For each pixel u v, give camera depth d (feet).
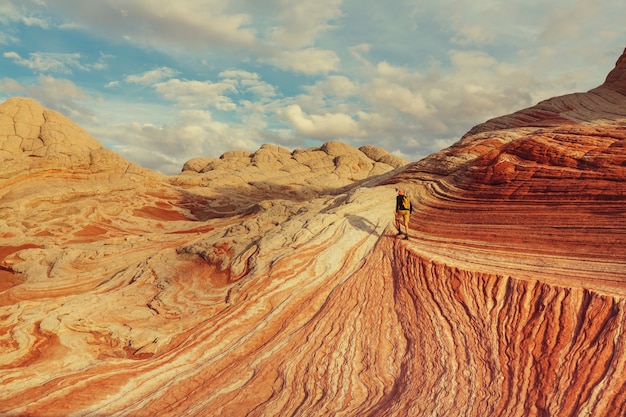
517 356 31.07
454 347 33.81
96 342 44.47
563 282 34.47
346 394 31.89
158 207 142.10
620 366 26.76
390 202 62.34
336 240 53.26
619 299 30.30
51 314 47.75
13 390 35.53
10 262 79.00
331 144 282.77
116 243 87.81
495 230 47.75
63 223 110.11
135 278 60.90
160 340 42.96
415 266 44.04
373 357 35.47
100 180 148.56
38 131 148.56
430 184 65.82
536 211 47.73
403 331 37.68
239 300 47.19
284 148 279.08
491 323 34.81
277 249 53.52
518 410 26.96
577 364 28.43
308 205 69.62
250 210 108.47
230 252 58.70
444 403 28.68
